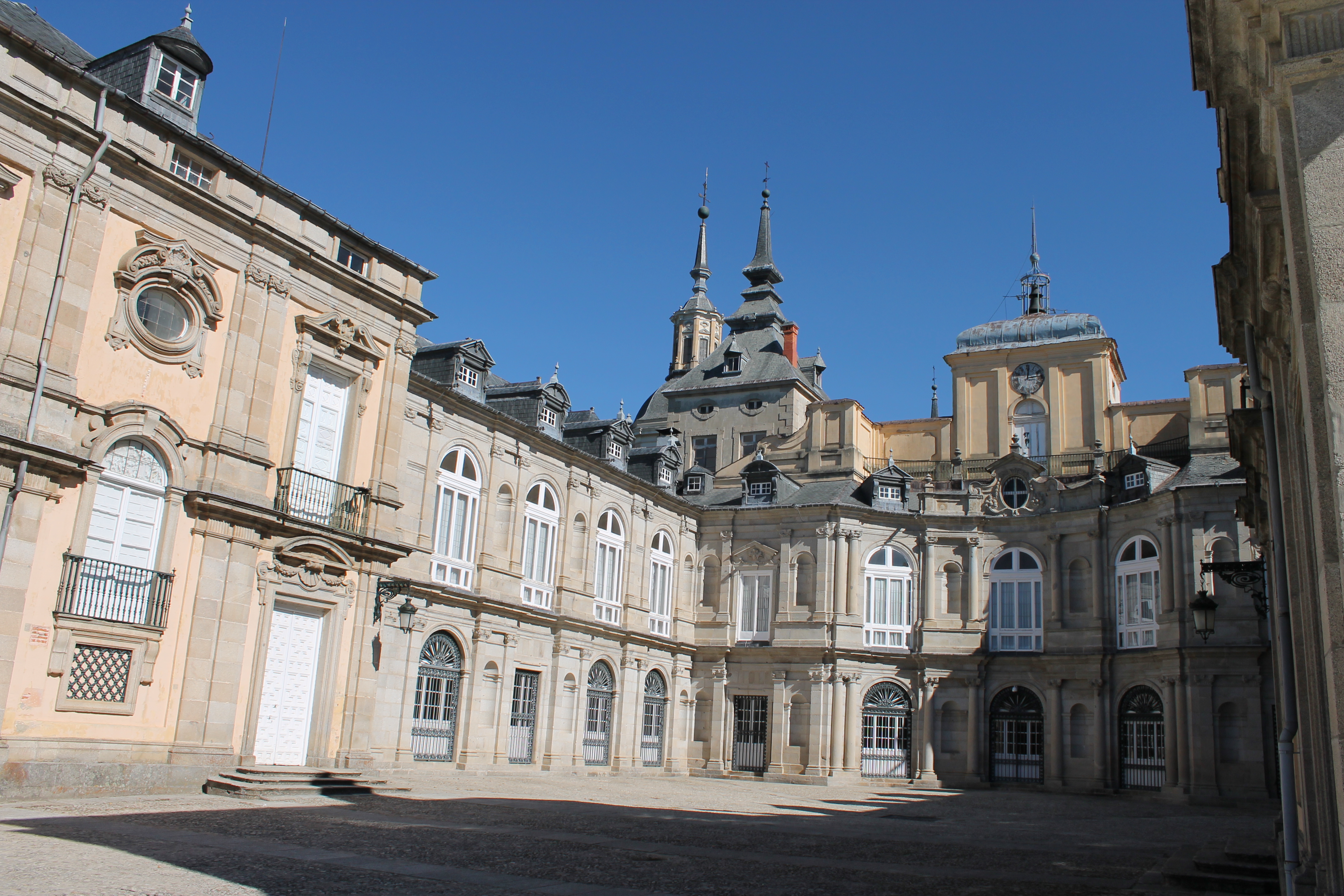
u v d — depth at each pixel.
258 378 21.81
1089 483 39.75
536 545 33.81
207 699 20.08
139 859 11.84
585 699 35.25
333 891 10.57
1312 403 7.86
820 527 41.00
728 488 47.09
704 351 61.97
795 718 40.00
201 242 20.94
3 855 11.53
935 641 40.47
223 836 14.12
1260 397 12.62
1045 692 39.00
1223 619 34.16
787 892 12.12
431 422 29.44
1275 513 12.15
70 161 18.55
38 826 14.00
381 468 24.59
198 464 20.59
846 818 23.55
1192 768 33.75
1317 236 7.69
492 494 31.78
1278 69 8.09
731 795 29.22
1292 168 8.14
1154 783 35.84
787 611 40.94
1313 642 10.40
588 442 38.31
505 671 31.69
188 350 20.56
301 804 18.98
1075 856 17.59
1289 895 11.23
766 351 54.59
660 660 39.84
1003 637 40.44
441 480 29.98
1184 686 34.50
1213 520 35.09
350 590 23.58
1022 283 49.97
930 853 17.11
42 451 17.42
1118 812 29.53
